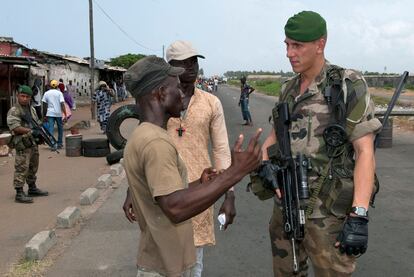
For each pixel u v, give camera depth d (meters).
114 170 9.26
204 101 3.33
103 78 35.25
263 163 2.80
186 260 2.22
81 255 5.02
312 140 2.65
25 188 8.30
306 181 2.63
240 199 7.26
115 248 5.22
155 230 2.13
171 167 2.02
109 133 6.83
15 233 5.77
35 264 4.77
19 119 7.19
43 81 20.62
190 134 3.26
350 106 2.52
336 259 2.60
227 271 4.60
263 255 4.99
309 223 2.64
